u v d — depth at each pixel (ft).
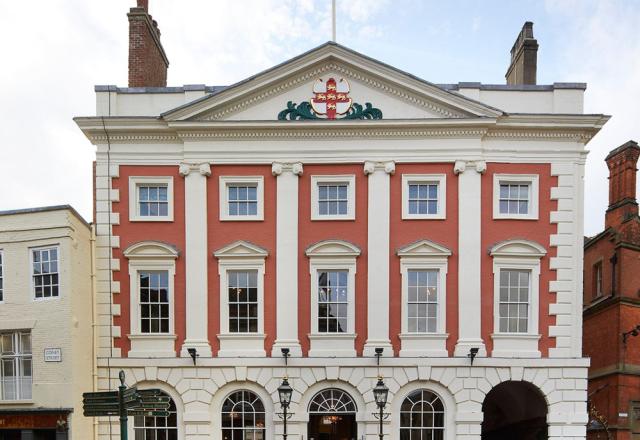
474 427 58.70
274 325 60.59
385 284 60.23
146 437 59.82
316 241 61.16
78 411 55.72
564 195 61.05
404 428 59.36
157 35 70.03
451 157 60.95
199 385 59.88
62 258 55.16
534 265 60.44
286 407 55.88
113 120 61.00
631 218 71.20
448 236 60.75
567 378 59.21
